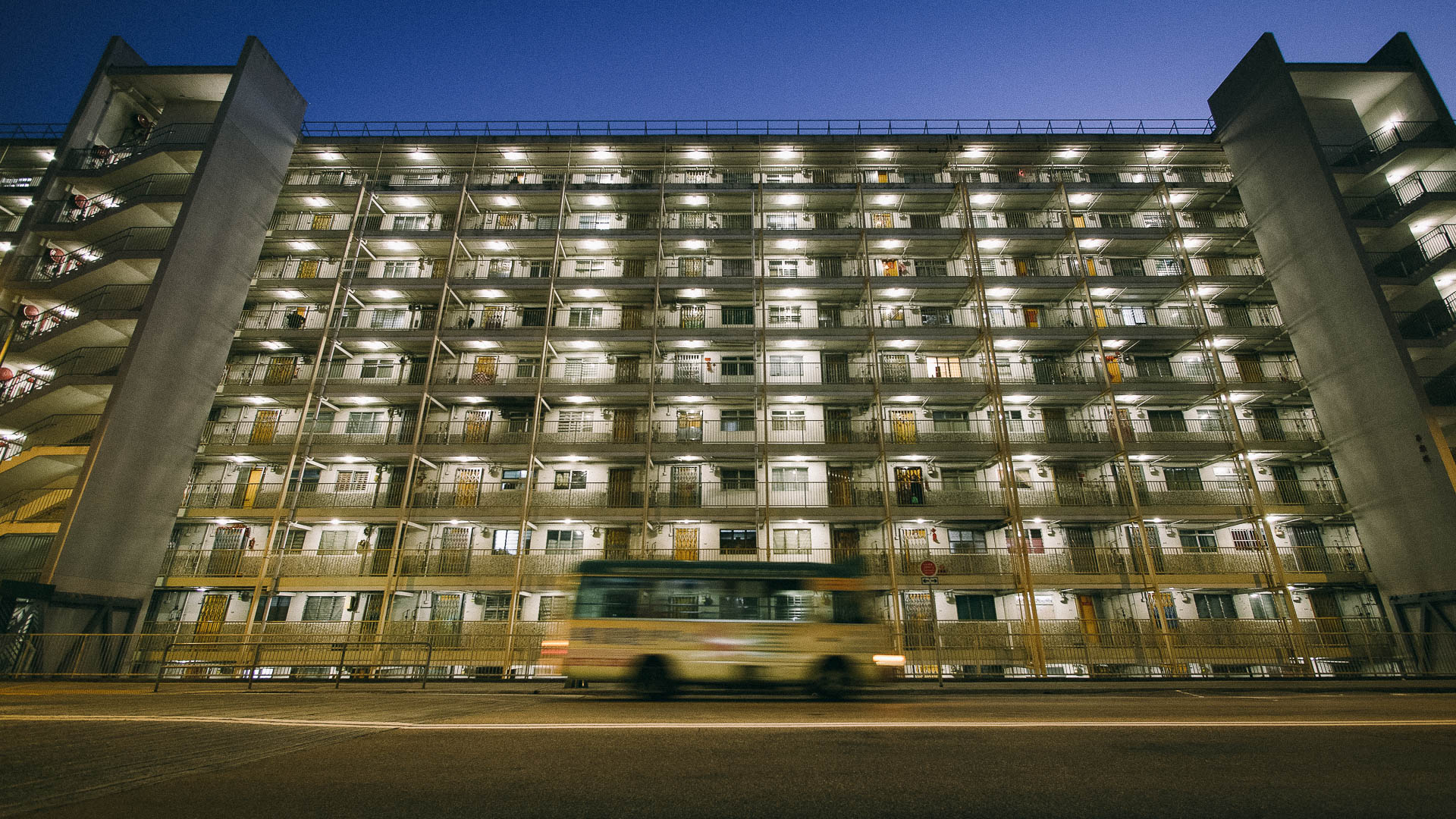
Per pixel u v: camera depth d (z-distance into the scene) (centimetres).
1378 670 2341
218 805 487
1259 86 3075
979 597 2678
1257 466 2900
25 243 2698
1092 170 3431
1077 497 2797
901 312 3188
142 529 2419
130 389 2384
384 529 2758
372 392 2792
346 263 3150
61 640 2098
